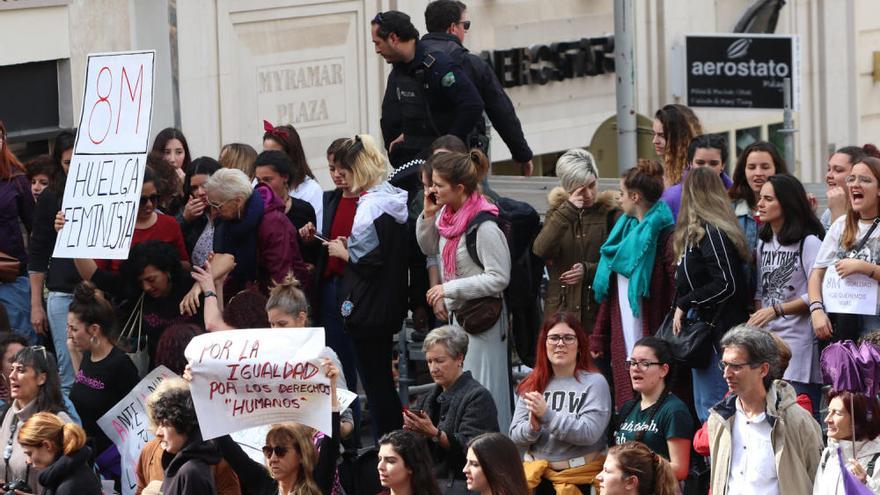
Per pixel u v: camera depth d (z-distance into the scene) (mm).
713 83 50875
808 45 64438
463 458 24578
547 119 54562
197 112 41938
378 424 28672
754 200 27219
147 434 25922
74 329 26500
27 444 23516
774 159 27031
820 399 26031
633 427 24188
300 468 22766
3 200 31203
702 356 25703
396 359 32688
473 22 51625
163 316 27750
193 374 22641
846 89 66000
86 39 39469
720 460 22812
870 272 25031
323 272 29312
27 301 31391
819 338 25453
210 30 42125
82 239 27594
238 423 22719
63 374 30156
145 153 27375
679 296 25953
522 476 21797
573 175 28109
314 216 29875
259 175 29250
